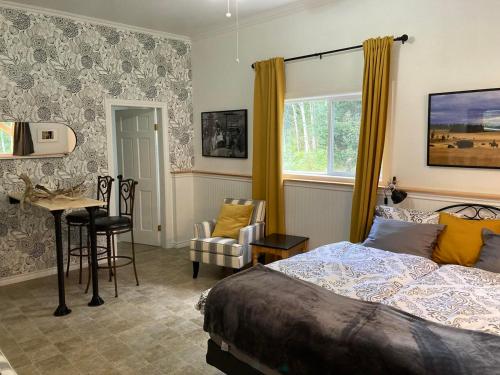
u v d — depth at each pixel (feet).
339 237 13.30
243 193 16.60
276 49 14.65
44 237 14.24
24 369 8.45
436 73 10.91
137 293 12.67
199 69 17.76
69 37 14.33
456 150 10.68
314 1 13.15
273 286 7.48
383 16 11.80
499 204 10.01
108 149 15.66
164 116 17.35
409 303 6.97
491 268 8.56
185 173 18.17
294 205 14.43
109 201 14.80
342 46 12.82
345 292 7.57
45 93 13.93
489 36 9.98
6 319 10.82
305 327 6.19
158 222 18.13
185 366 8.57
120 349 9.25
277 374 6.52
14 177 13.47
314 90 13.69
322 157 14.10
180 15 14.58
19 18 13.19
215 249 13.42
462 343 5.43
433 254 9.84
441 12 10.69
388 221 10.71
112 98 15.65
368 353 5.47
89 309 11.46
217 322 7.45
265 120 14.82
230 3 13.34
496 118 9.97
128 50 15.97
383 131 11.63
